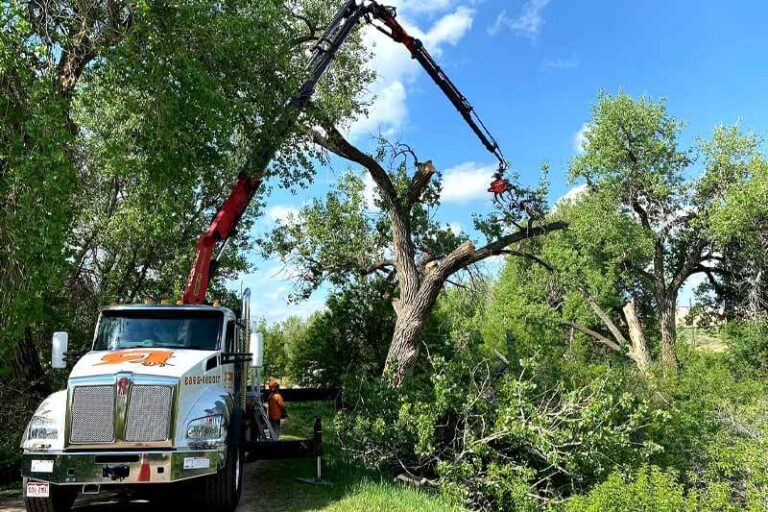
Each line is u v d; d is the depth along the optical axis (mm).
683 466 12695
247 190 12203
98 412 7211
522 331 32156
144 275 20516
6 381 11875
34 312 8859
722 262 32375
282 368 38906
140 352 8195
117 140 11141
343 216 23469
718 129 30219
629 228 30609
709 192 30984
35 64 9055
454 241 21641
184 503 8656
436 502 9320
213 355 8531
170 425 7270
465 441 10984
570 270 32531
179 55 9867
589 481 11281
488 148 16734
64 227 8703
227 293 22750
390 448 11531
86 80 10188
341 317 25156
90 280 17672
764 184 27172
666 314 32406
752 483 11945
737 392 18125
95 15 9945
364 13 15047
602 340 34781
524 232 19094
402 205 18703
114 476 7039
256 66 12180
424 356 20250
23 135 8625
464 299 22234
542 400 11547
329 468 11094
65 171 8461
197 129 11188
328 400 15578
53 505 7543
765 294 31391
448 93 16047
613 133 30859
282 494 9086
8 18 8211
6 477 10398
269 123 12297
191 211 17500
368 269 23750
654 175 30172
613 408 11180
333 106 17234
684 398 18266
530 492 10609
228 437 7996
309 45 17750
